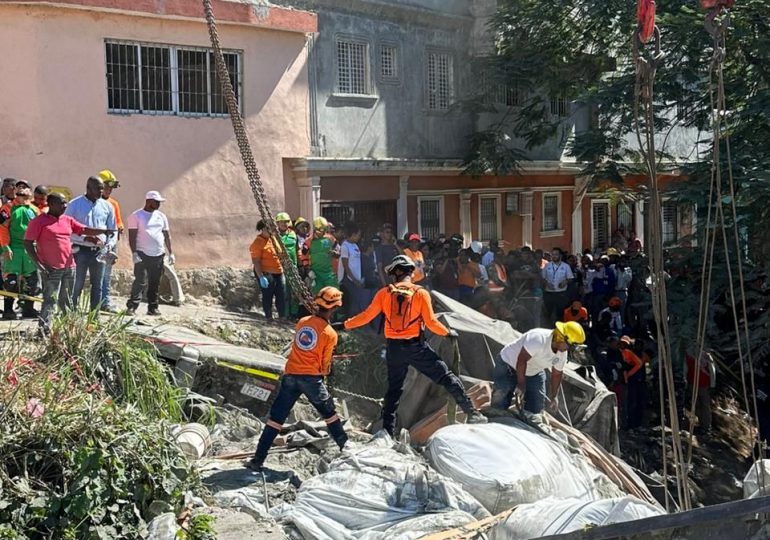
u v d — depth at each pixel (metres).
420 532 6.12
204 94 14.62
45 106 12.88
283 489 6.95
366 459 7.12
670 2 15.23
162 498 5.92
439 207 19.42
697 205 13.38
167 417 8.09
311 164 15.84
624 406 13.12
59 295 9.34
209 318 12.27
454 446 7.38
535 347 8.41
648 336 14.84
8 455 5.69
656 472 11.92
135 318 10.45
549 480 7.25
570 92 18.94
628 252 19.92
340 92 17.00
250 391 9.45
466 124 19.83
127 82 13.73
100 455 5.66
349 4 16.95
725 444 13.96
